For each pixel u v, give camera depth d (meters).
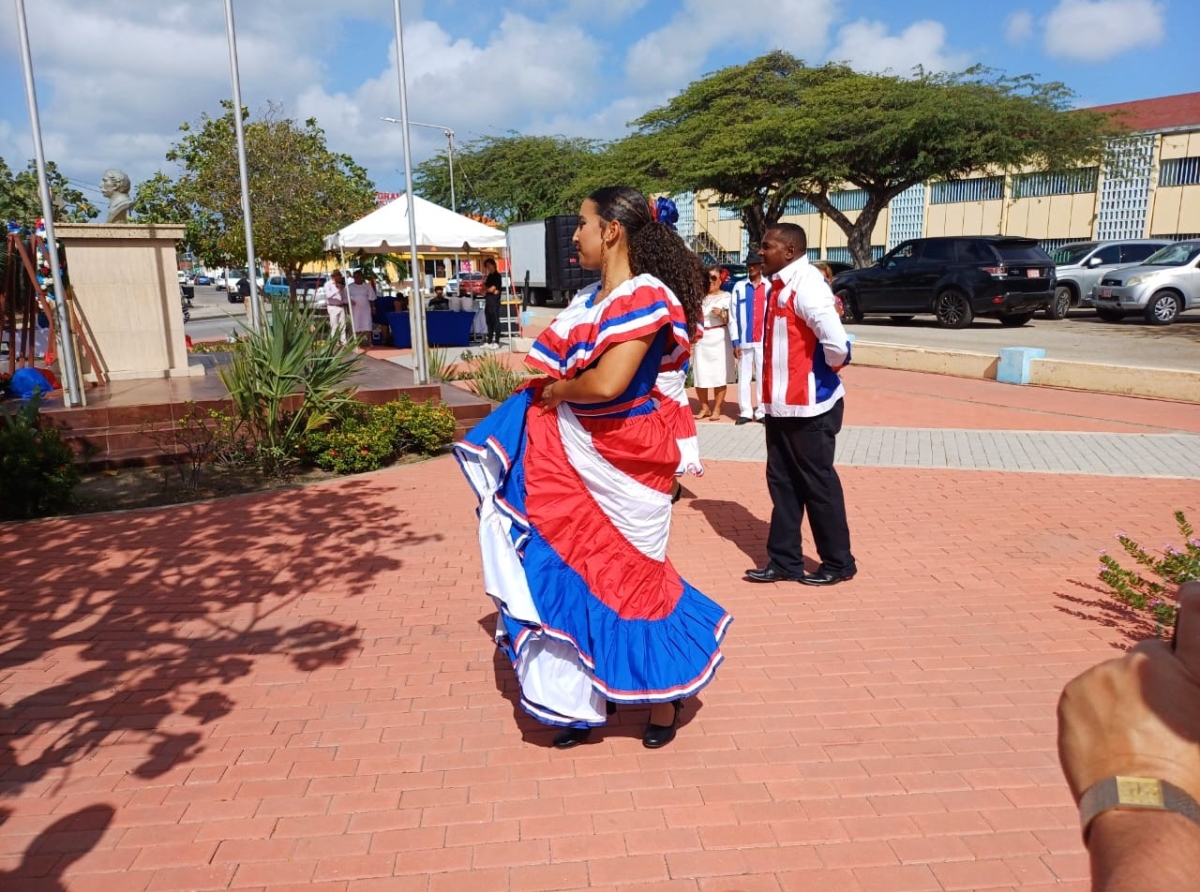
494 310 19.75
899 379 13.26
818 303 4.55
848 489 7.19
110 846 2.93
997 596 4.91
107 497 7.50
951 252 19.50
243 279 38.53
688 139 30.28
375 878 2.75
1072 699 0.89
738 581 5.21
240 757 3.45
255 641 4.54
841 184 30.98
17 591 5.30
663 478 3.19
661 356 3.08
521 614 3.07
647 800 3.11
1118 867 0.74
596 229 3.07
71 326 9.96
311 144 24.91
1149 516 6.31
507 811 3.07
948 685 3.90
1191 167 30.77
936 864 2.75
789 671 4.07
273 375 8.17
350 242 16.73
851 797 3.10
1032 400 11.25
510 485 3.20
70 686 4.08
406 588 5.25
